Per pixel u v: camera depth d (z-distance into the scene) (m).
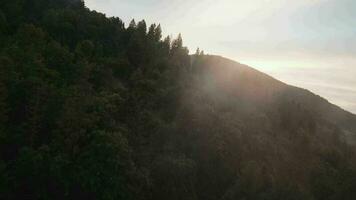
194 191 93.12
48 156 77.12
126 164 84.12
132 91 111.38
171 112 111.69
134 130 99.56
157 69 128.62
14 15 123.00
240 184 97.00
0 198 74.44
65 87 91.06
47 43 111.38
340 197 107.88
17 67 90.31
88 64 106.50
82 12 147.38
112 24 147.75
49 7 143.75
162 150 97.75
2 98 80.62
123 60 122.38
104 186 79.94
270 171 109.25
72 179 78.81
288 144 134.12
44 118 83.50
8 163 77.00
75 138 82.88
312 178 118.19
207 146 102.62
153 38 153.75
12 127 81.50
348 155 157.62
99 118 89.94
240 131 115.56
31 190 77.88
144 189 85.94
